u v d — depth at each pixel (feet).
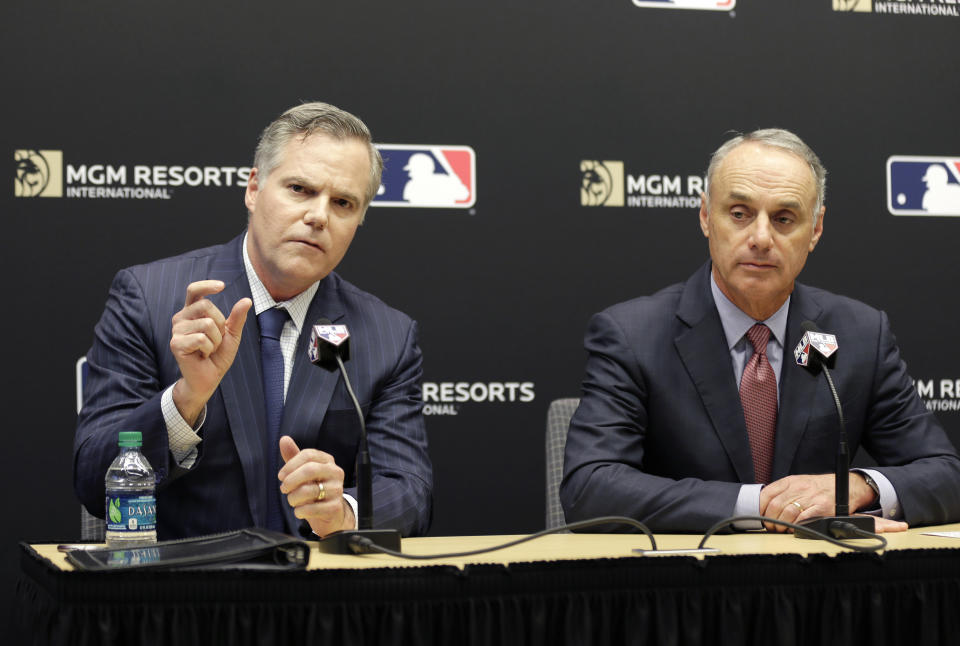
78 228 26.73
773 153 20.15
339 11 28.07
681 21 29.78
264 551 12.67
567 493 19.27
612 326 21.36
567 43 29.22
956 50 31.19
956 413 30.40
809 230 20.27
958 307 30.63
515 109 28.91
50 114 26.63
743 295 20.36
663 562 13.17
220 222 27.45
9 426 26.13
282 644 12.16
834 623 13.56
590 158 29.22
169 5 27.25
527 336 28.81
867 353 21.45
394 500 18.35
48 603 12.35
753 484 19.04
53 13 26.68
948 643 14.05
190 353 15.99
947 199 30.81
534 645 12.68
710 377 20.80
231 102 27.53
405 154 28.35
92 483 17.75
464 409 28.50
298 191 19.38
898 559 13.88
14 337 26.25
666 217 29.58
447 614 12.46
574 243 29.09
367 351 20.51
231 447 19.12
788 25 30.32
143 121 27.09
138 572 11.98
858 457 29.48
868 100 30.63
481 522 28.48
